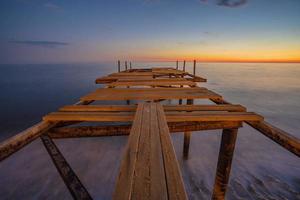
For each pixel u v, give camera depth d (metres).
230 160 3.63
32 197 6.76
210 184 7.04
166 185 1.28
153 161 1.59
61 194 6.89
